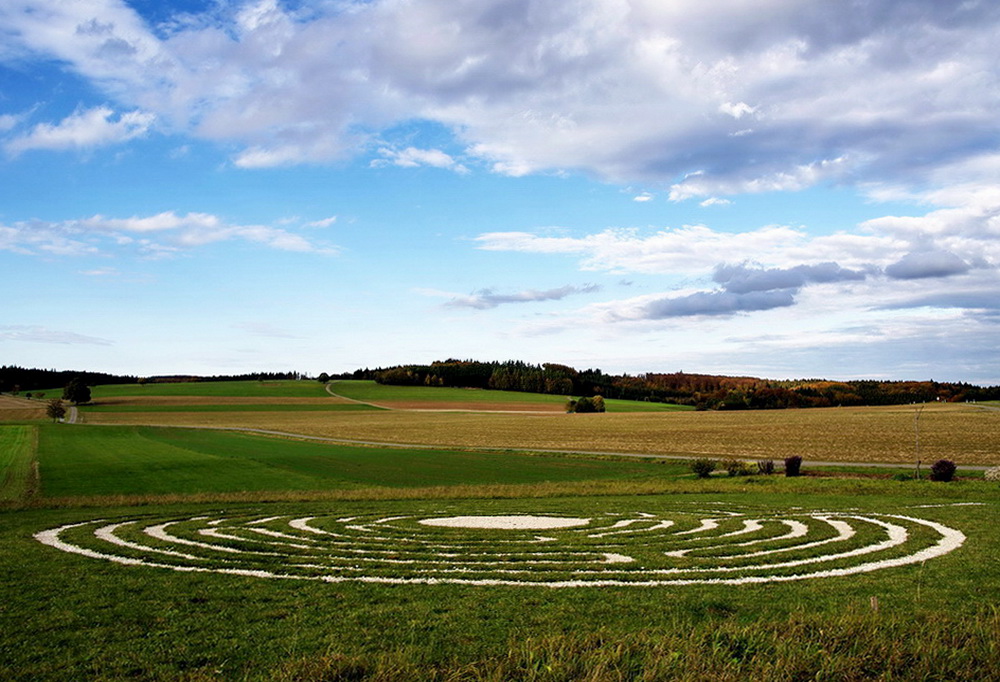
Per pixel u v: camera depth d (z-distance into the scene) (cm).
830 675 1050
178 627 1422
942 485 4341
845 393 17362
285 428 11431
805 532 2606
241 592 1712
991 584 1709
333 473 5903
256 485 5175
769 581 1808
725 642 1170
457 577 1898
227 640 1338
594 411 15462
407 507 3628
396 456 7269
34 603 1620
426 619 1453
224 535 2688
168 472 5881
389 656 1148
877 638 1164
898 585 1712
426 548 2361
